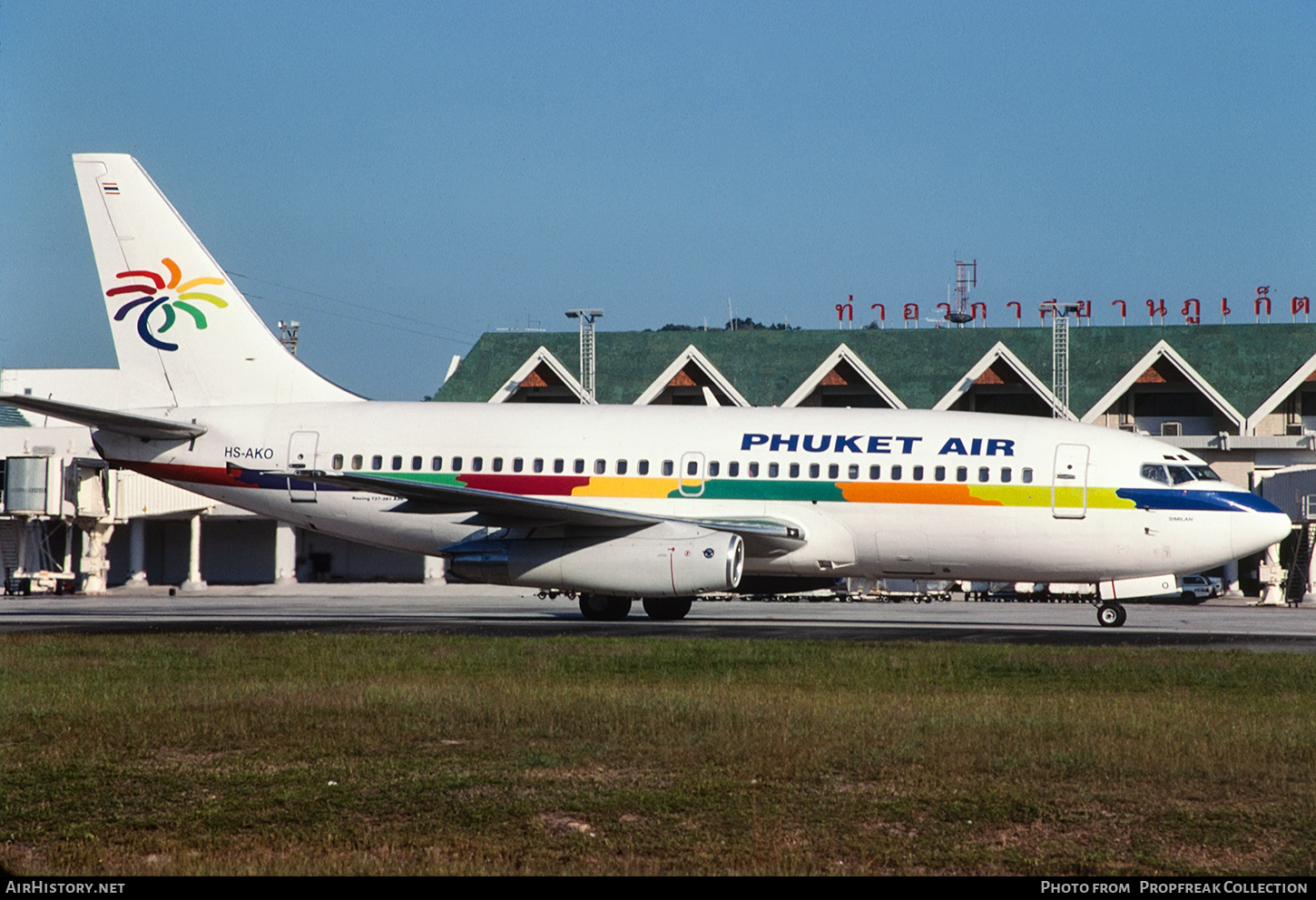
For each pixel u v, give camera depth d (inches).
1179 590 4594.0
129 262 5142.7
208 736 2186.3
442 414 4945.9
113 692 2645.2
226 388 5128.0
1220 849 1574.8
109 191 5142.7
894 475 4522.6
